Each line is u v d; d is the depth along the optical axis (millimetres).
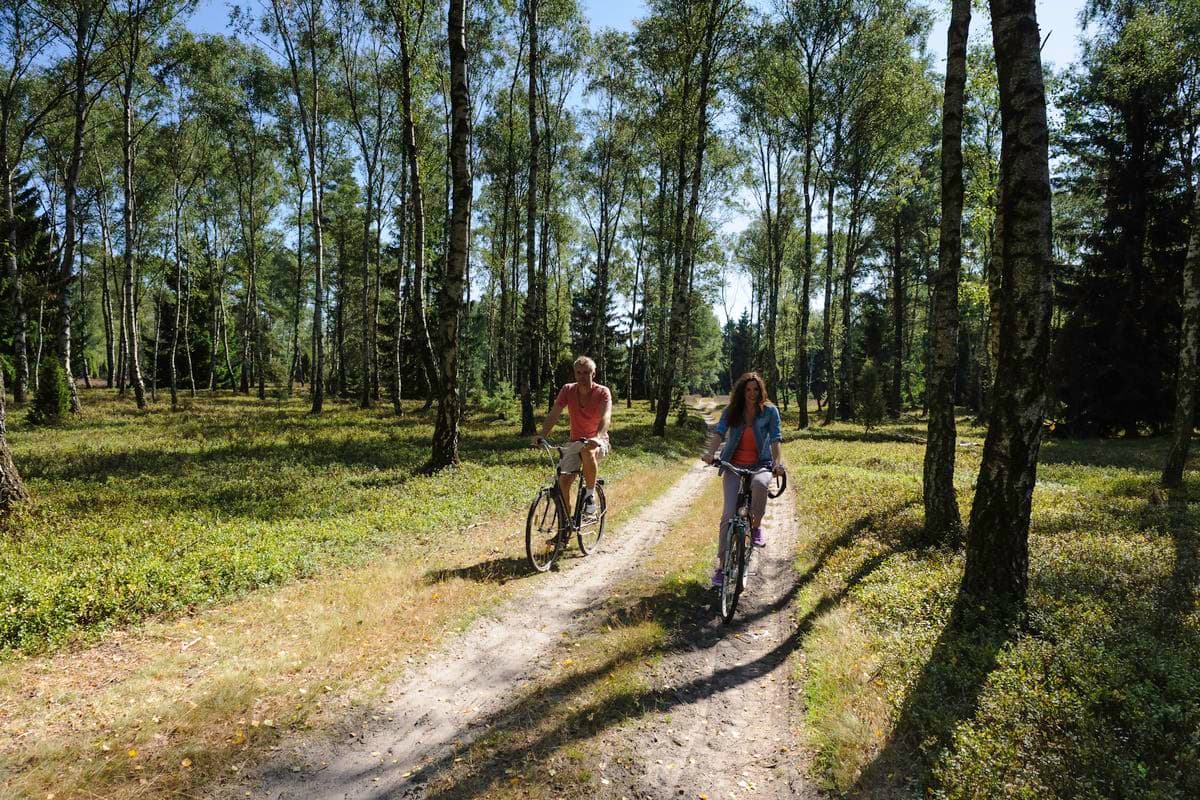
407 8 19812
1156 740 3383
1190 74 21172
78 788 3227
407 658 4859
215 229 42594
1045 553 6879
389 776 3484
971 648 4488
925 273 41938
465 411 30328
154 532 7629
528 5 23500
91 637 5016
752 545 6090
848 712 3973
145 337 59969
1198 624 4875
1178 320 22781
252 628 5312
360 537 8031
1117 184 23578
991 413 5344
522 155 31984
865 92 28125
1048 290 5012
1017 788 3053
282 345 69125
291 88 30812
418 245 25625
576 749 3707
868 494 11055
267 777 3445
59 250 33219
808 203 30156
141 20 24062
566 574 7062
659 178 36719
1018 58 4941
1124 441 22297
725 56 22766
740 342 86625
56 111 29328
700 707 4250
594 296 51062
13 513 8156
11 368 37312
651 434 23062
